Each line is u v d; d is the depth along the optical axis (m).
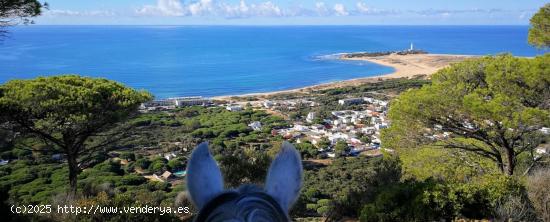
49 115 13.01
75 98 13.34
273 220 0.97
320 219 11.50
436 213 8.39
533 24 14.95
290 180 1.13
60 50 195.12
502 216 7.82
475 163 12.70
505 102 11.30
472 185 8.55
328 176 27.39
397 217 8.60
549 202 8.06
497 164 12.50
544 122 10.47
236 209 0.95
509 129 11.55
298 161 1.19
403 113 12.76
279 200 1.07
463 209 8.35
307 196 19.66
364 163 32.84
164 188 25.45
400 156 13.28
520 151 12.29
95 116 13.70
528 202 8.24
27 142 16.59
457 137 13.48
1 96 13.08
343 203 10.93
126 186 25.50
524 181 9.12
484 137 12.44
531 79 11.02
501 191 8.31
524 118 10.52
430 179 9.41
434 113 12.23
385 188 9.82
